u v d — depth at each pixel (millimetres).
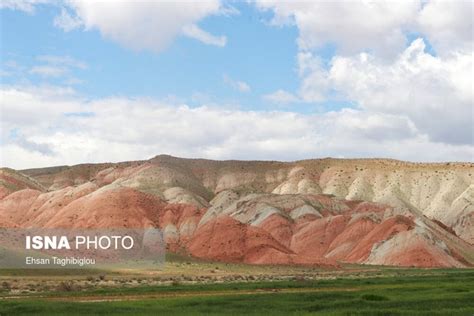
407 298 73000
